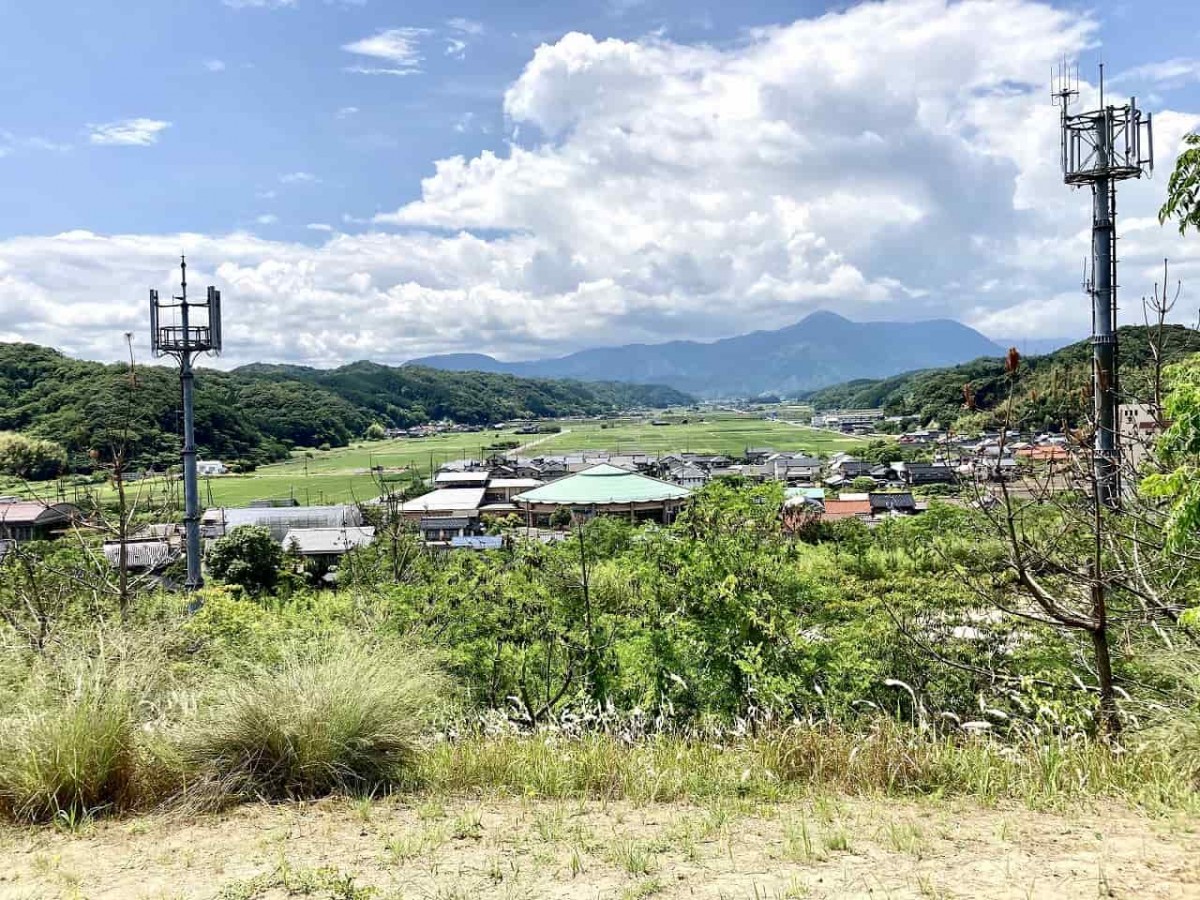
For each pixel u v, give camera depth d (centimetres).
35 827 441
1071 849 381
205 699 548
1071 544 727
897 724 630
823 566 2034
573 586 991
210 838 423
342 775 507
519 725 728
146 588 1057
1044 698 671
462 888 346
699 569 897
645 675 852
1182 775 490
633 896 332
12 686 572
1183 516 421
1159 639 662
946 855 376
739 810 461
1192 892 321
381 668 582
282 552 3672
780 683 782
